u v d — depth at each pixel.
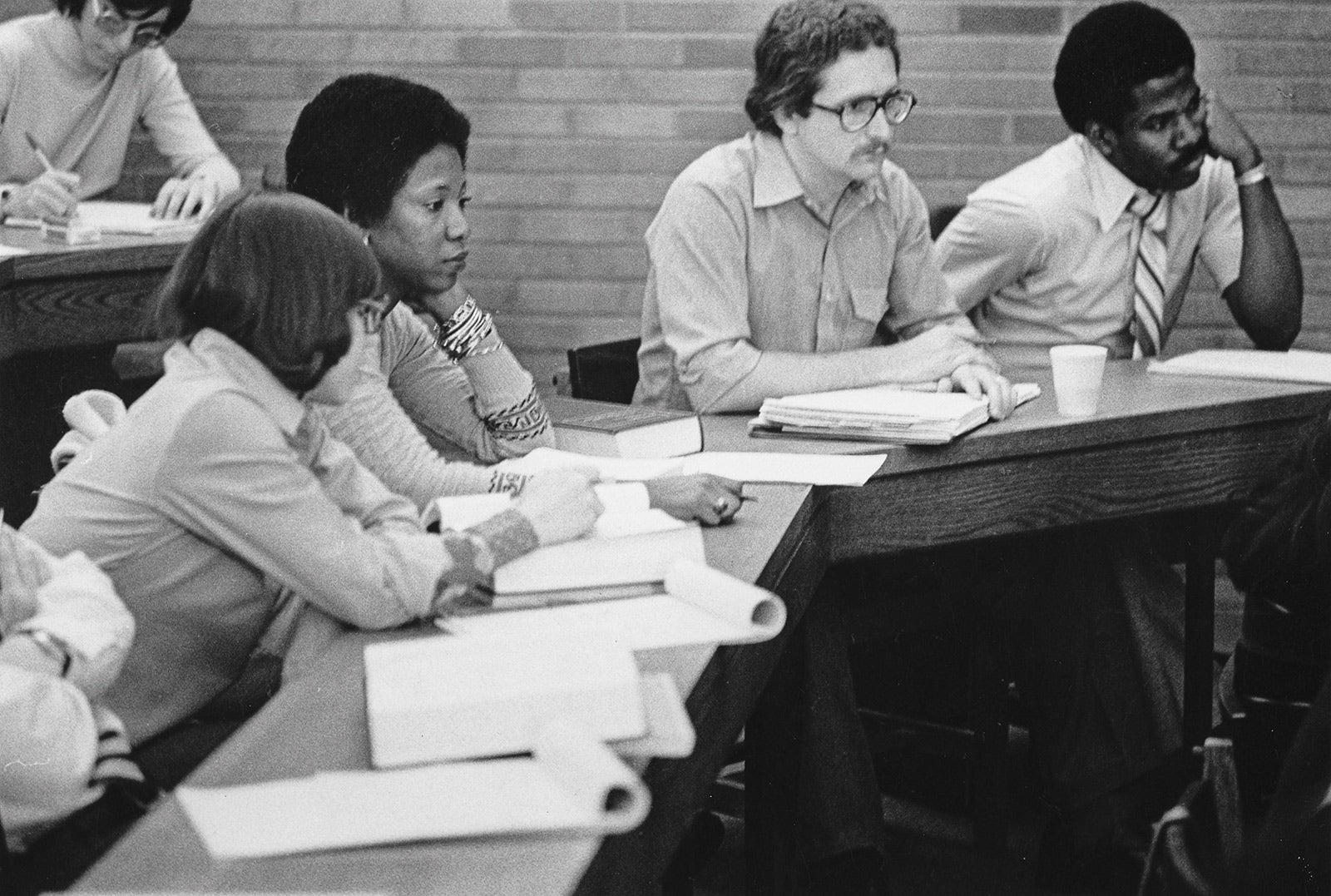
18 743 1.91
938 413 3.46
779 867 3.48
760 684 2.61
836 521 3.36
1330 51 5.93
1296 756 1.79
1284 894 1.70
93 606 2.05
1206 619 4.25
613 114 6.14
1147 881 1.75
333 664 2.10
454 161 3.11
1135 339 4.73
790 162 3.97
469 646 2.05
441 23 6.14
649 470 2.98
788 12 3.86
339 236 2.32
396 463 2.88
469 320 3.35
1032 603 3.98
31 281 4.37
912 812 4.42
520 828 1.62
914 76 6.06
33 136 5.53
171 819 1.65
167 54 6.20
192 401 2.23
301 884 1.51
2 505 4.48
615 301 6.27
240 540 2.23
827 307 4.10
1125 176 4.57
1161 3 5.96
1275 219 4.71
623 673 1.90
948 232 4.70
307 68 6.18
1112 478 3.76
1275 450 3.99
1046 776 3.97
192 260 2.30
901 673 4.21
